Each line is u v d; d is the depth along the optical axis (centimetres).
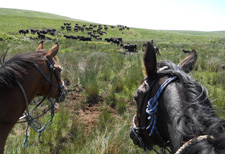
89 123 496
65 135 425
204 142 108
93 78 716
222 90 703
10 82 201
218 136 109
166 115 146
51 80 249
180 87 148
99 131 436
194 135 115
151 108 158
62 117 476
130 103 612
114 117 509
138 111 185
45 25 6519
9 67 207
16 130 438
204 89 146
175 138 130
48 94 257
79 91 672
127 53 2125
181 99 138
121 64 1030
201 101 134
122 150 360
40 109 535
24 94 210
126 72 868
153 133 169
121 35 6512
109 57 1232
